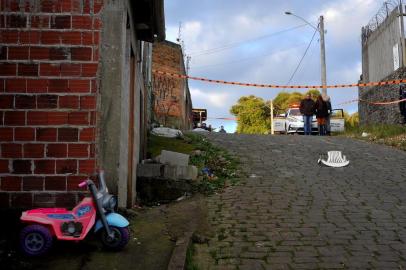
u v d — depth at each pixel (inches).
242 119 1923.0
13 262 197.6
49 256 210.7
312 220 293.6
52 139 245.3
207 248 244.8
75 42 251.1
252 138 689.0
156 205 343.0
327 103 864.3
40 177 243.1
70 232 210.5
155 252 224.5
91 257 212.2
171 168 370.6
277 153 553.3
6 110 245.3
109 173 246.2
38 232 205.6
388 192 371.6
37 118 245.8
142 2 322.0
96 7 254.1
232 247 245.4
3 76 246.7
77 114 247.3
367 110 1010.7
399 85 797.9
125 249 225.9
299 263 221.5
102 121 248.1
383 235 264.2
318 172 451.8
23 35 249.4
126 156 288.4
